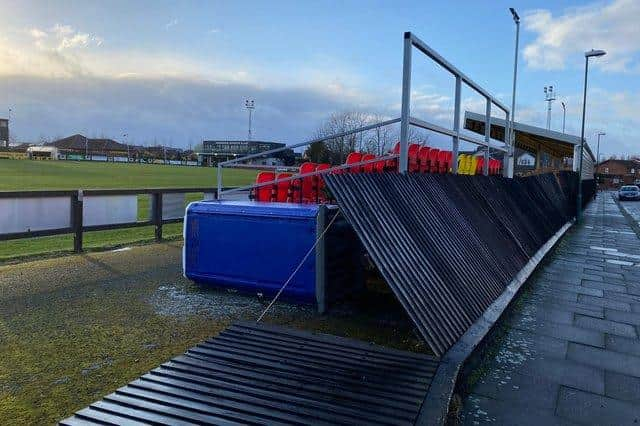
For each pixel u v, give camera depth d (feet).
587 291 24.31
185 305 17.21
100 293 18.52
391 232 14.76
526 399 11.94
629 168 332.80
